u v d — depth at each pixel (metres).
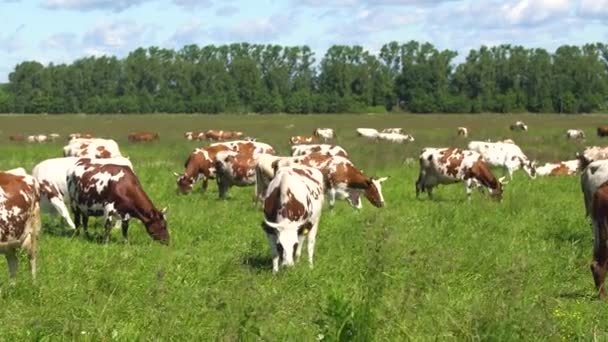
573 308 10.82
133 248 15.52
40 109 154.25
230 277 12.55
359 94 157.00
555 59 155.25
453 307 10.18
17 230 12.27
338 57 160.88
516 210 21.00
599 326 9.93
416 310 9.10
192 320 9.50
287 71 163.50
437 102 146.88
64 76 164.88
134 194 16.67
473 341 8.06
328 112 148.12
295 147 25.69
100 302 10.46
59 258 13.84
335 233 16.84
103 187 16.69
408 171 34.31
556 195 25.62
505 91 152.88
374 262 8.27
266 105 149.50
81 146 26.12
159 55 171.50
